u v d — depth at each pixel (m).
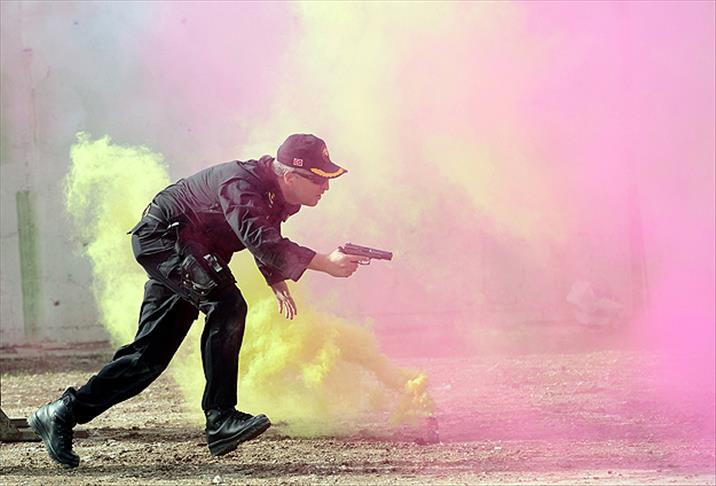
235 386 24.59
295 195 24.28
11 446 30.73
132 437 31.73
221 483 24.75
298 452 28.59
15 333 64.06
